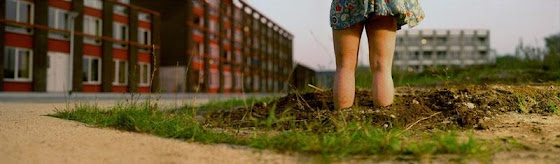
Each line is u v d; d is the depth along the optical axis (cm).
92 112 482
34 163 233
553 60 1048
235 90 4088
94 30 2523
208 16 3606
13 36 2139
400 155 260
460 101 462
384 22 430
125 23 2731
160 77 3334
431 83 954
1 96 1545
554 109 438
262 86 4709
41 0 2241
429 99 489
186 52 3291
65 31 2353
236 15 4144
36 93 2070
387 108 429
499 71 1112
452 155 258
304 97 571
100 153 261
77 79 2398
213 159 253
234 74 4069
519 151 269
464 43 5838
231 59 4041
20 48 2172
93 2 2516
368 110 425
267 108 546
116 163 238
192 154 266
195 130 337
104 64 2556
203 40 3559
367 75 832
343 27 423
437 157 253
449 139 275
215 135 337
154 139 318
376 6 408
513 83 809
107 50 2577
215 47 3753
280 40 5391
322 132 339
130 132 356
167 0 3366
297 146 282
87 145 284
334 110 439
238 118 489
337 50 435
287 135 308
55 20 2319
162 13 3372
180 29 3325
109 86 2589
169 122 380
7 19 2098
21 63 2183
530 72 1013
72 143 290
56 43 2322
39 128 367
